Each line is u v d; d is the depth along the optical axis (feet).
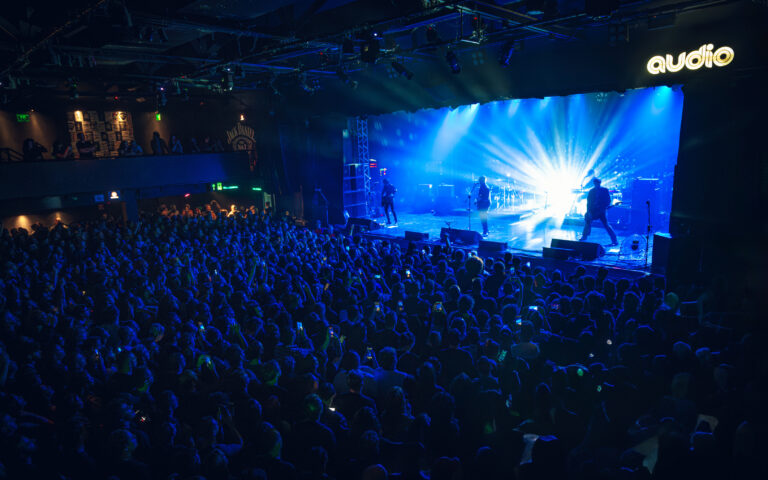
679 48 34.65
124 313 23.39
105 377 17.74
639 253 47.93
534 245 53.52
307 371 16.93
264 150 72.74
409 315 22.80
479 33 30.35
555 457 11.64
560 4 31.09
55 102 66.08
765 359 14.71
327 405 15.06
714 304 23.65
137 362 17.62
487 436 13.98
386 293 28.71
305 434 13.28
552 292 26.73
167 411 14.14
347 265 32.19
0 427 12.74
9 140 65.82
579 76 40.27
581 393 15.28
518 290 25.96
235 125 75.56
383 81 54.08
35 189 54.95
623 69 37.78
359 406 15.30
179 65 48.55
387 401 14.39
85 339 19.35
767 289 28.35
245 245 39.04
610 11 24.76
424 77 49.90
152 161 64.18
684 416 14.10
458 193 81.46
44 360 17.66
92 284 29.25
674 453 11.20
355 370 16.44
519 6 29.99
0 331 20.93
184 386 16.01
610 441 13.82
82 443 12.76
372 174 85.92
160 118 79.30
